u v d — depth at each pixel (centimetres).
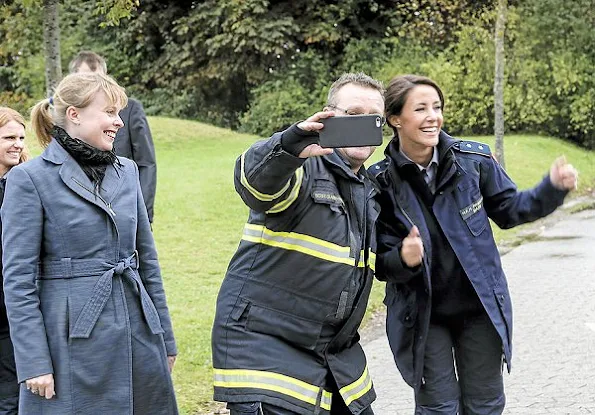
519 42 2366
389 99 356
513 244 1137
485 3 2473
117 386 328
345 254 315
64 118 333
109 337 326
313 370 318
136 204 350
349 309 324
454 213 358
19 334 316
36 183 325
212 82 2772
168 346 366
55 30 849
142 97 2845
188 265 936
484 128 2388
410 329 369
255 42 2586
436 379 368
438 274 362
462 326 371
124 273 335
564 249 1072
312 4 2691
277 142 286
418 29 2589
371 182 342
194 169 1559
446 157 356
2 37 1366
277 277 315
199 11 2675
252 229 320
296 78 2647
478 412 374
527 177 1695
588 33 2358
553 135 2411
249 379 311
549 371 577
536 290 837
